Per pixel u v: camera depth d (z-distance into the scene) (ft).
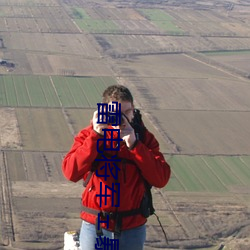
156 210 202.49
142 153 25.95
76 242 41.27
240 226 198.80
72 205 205.16
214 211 207.31
